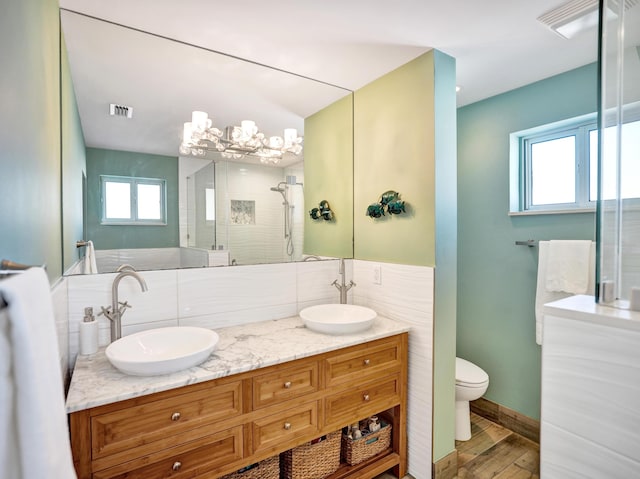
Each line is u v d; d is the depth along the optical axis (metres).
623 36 1.18
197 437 1.37
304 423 1.65
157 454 1.29
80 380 1.29
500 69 2.14
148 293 1.79
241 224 2.13
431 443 1.95
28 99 0.90
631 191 1.15
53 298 1.19
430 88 1.94
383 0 1.49
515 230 2.44
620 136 1.17
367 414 1.87
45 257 1.11
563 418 1.20
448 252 1.99
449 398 2.01
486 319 2.62
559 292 2.14
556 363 1.21
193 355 1.36
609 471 1.08
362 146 2.44
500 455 2.19
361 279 2.46
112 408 1.20
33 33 0.98
